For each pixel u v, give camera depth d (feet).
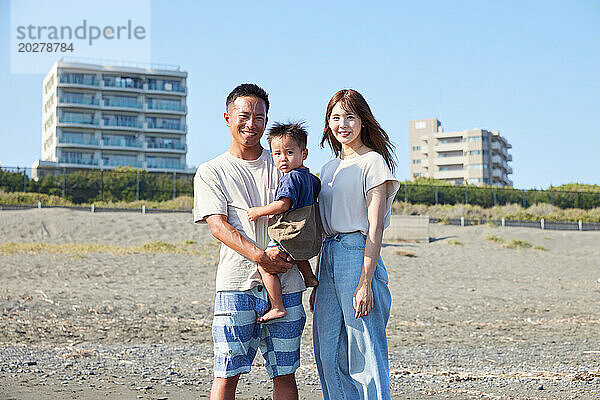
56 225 84.28
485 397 17.99
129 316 34.71
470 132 339.98
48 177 134.41
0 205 107.76
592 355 26.23
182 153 258.98
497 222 115.85
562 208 146.30
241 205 12.41
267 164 12.84
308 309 38.73
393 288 51.96
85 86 249.96
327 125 13.58
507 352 26.91
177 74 262.88
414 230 88.17
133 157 254.27
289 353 12.55
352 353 12.56
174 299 41.19
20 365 21.30
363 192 12.52
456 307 42.57
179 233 84.48
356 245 12.45
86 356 23.77
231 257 12.28
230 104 12.63
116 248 68.39
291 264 12.19
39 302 36.91
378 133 13.05
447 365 23.53
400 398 17.75
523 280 61.57
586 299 48.60
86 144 247.09
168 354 24.89
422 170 357.82
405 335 31.63
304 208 12.13
